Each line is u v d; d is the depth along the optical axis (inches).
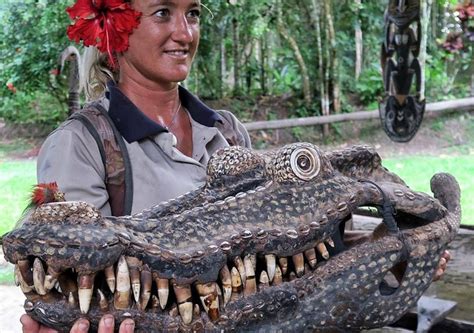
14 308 115.4
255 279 43.6
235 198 44.5
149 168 53.3
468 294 69.9
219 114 63.4
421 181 220.1
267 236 43.4
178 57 55.1
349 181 47.8
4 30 287.9
